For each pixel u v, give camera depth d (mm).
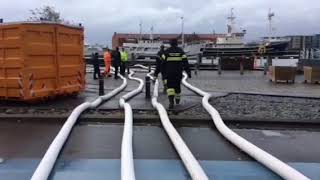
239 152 8039
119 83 21953
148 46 55938
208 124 10508
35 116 10789
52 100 14023
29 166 7086
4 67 12656
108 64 26969
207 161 7441
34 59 12656
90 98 14828
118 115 11000
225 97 15359
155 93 15234
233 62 36344
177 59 12625
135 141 8789
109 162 7332
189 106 12844
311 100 14781
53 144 7688
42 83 13070
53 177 6559
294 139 9117
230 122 10484
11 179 6449
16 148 8203
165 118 10148
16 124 10406
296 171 6352
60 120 10750
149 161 7402
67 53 14234
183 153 7281
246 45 54281
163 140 8898
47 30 13125
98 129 9867
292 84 21906
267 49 49875
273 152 8031
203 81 23609
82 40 15219
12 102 13172
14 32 12383
